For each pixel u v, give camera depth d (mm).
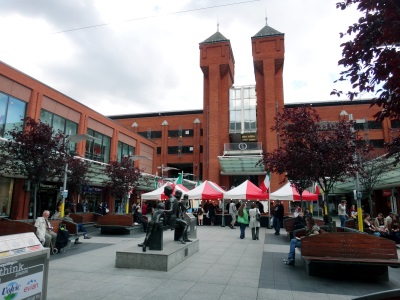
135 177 21797
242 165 36125
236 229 19734
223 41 43656
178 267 7801
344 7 3055
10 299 3172
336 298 5547
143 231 17297
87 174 23391
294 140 9617
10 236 3436
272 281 6672
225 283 6379
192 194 20953
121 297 5340
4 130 18109
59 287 5906
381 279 6934
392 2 2680
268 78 40719
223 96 43406
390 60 2592
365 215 14914
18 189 19125
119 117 58812
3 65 18000
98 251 10273
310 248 7289
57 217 13688
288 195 19109
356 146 9281
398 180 21828
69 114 24750
